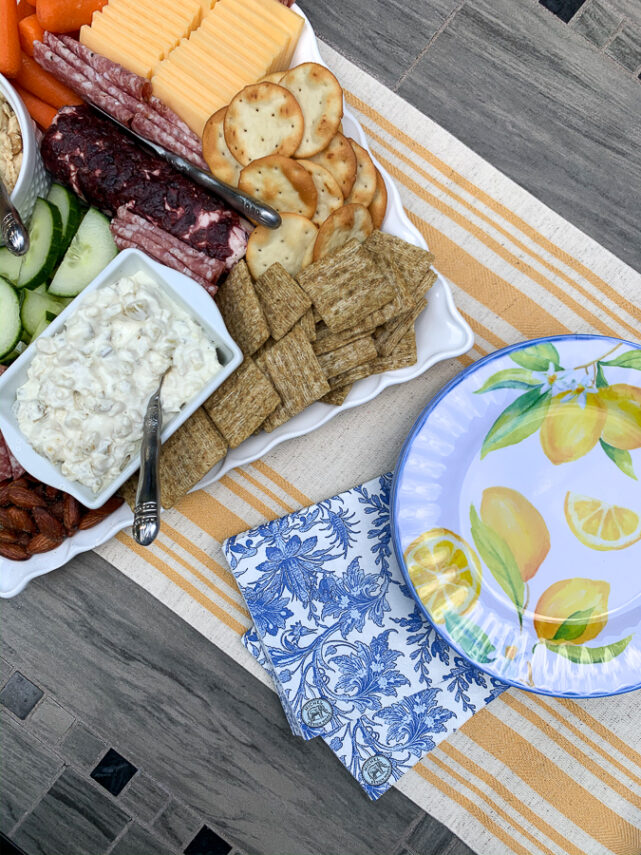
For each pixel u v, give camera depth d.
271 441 0.98
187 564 1.08
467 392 0.96
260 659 1.09
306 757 1.11
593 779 1.09
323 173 0.94
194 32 0.95
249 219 0.97
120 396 0.86
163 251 0.93
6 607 1.10
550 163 1.08
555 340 0.94
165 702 1.11
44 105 1.02
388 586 1.07
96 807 1.12
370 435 1.08
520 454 1.01
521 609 1.03
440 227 1.07
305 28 0.96
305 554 1.06
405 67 1.08
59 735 1.12
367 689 1.07
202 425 0.95
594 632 1.02
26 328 1.00
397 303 0.93
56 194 1.01
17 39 0.95
